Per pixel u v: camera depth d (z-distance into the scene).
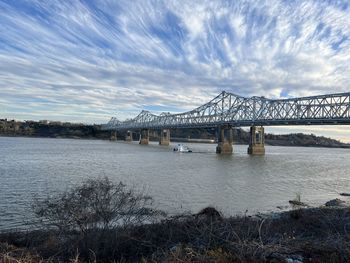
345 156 118.19
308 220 11.61
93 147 121.31
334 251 7.43
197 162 63.56
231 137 107.56
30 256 7.33
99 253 7.70
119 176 37.09
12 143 135.50
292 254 7.30
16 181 31.89
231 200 24.39
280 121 87.88
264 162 70.00
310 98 81.88
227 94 118.81
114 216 9.08
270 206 22.06
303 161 77.62
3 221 15.84
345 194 28.58
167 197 24.45
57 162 55.09
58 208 9.02
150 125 173.38
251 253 7.15
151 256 7.53
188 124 129.25
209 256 6.97
